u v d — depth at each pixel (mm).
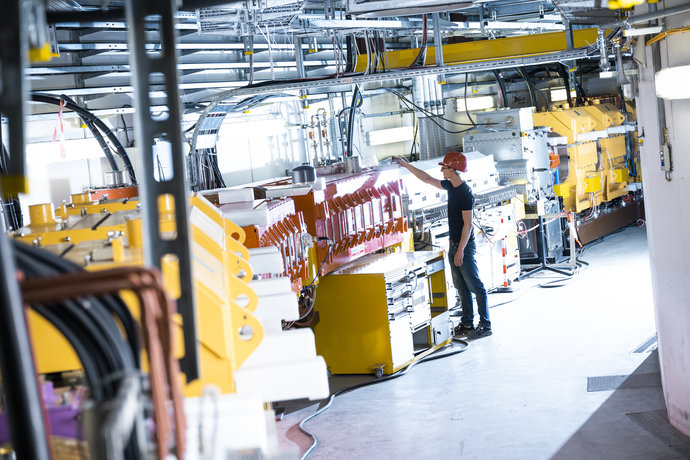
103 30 7262
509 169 10945
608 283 9938
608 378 6477
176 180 2141
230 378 2428
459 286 8281
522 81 14703
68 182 7242
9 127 1335
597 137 12219
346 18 8055
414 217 8750
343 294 7133
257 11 6234
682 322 5211
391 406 6320
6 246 1268
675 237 5219
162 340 1468
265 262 3928
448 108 13352
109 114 7602
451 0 4828
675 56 4930
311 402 6555
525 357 7254
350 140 10422
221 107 7992
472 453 5266
